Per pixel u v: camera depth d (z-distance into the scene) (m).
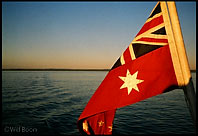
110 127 2.39
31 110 11.52
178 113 10.61
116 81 2.17
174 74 1.81
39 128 7.89
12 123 8.59
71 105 13.45
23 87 26.16
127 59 2.13
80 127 2.34
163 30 1.87
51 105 13.35
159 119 9.25
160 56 1.89
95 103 2.20
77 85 31.53
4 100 15.04
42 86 28.89
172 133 7.04
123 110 11.68
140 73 2.02
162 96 19.20
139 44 2.05
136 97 2.00
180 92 22.94
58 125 8.38
